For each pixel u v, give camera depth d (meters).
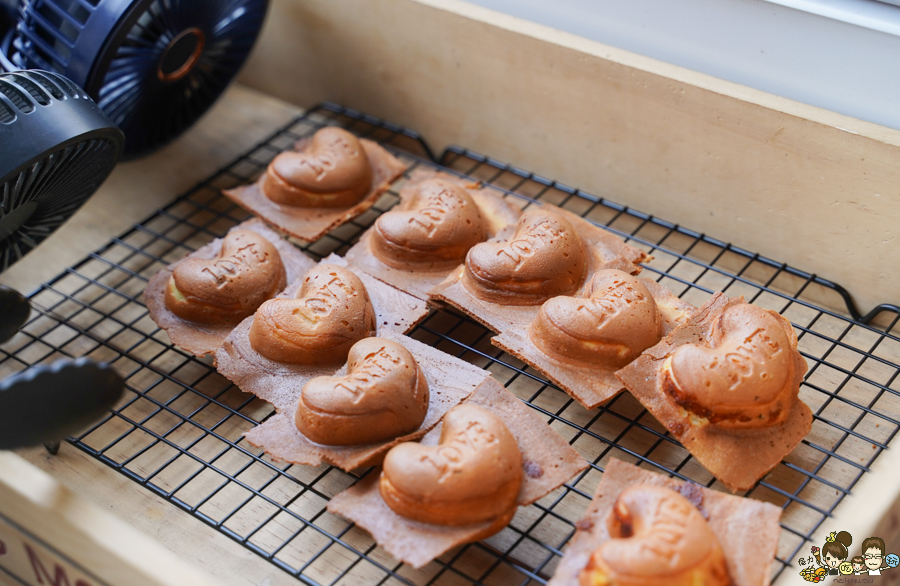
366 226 0.86
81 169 0.74
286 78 0.98
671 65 0.81
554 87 0.85
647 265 0.83
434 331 0.79
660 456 0.72
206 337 0.75
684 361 0.69
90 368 0.62
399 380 0.69
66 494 0.65
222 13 0.84
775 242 0.82
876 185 0.76
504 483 0.65
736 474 0.68
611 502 0.66
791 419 0.70
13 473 0.66
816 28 0.77
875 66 0.77
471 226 0.78
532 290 0.75
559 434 0.71
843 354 0.77
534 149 0.89
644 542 0.62
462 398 0.70
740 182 0.81
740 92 0.79
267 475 0.72
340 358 0.73
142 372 0.77
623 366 0.72
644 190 0.86
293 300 0.73
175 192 0.90
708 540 0.62
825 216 0.79
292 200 0.82
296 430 0.70
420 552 0.64
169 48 0.81
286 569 0.67
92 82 0.76
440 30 0.88
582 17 0.85
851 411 0.74
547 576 0.67
